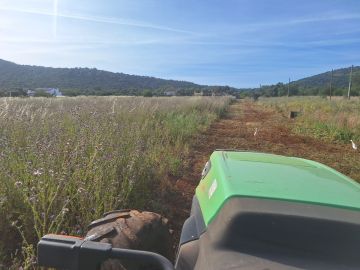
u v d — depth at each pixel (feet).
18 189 16.05
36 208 15.33
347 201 7.01
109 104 60.29
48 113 38.34
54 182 16.67
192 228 8.29
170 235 12.81
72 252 5.82
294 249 6.11
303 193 7.25
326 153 48.52
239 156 10.55
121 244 10.69
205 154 41.73
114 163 20.56
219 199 7.31
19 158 19.69
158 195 23.84
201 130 63.26
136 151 23.88
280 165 9.68
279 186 7.57
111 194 17.20
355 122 69.77
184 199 24.26
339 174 9.65
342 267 5.90
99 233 11.03
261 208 6.55
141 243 11.09
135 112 53.47
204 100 123.54
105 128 27.76
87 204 16.58
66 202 15.02
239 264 5.78
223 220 6.61
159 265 5.82
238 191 7.15
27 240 14.73
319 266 5.86
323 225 6.27
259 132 68.08
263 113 134.72
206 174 10.36
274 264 5.81
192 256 7.36
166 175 27.30
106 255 5.81
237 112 134.21
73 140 23.79
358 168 38.60
